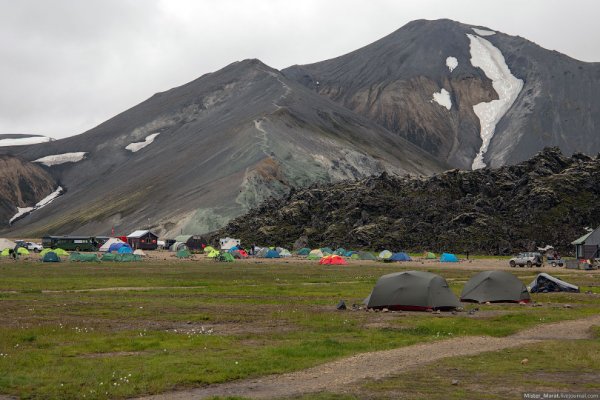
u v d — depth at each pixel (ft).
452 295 176.14
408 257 511.40
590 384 81.05
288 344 115.65
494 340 119.24
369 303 176.86
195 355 104.83
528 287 239.91
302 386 81.87
